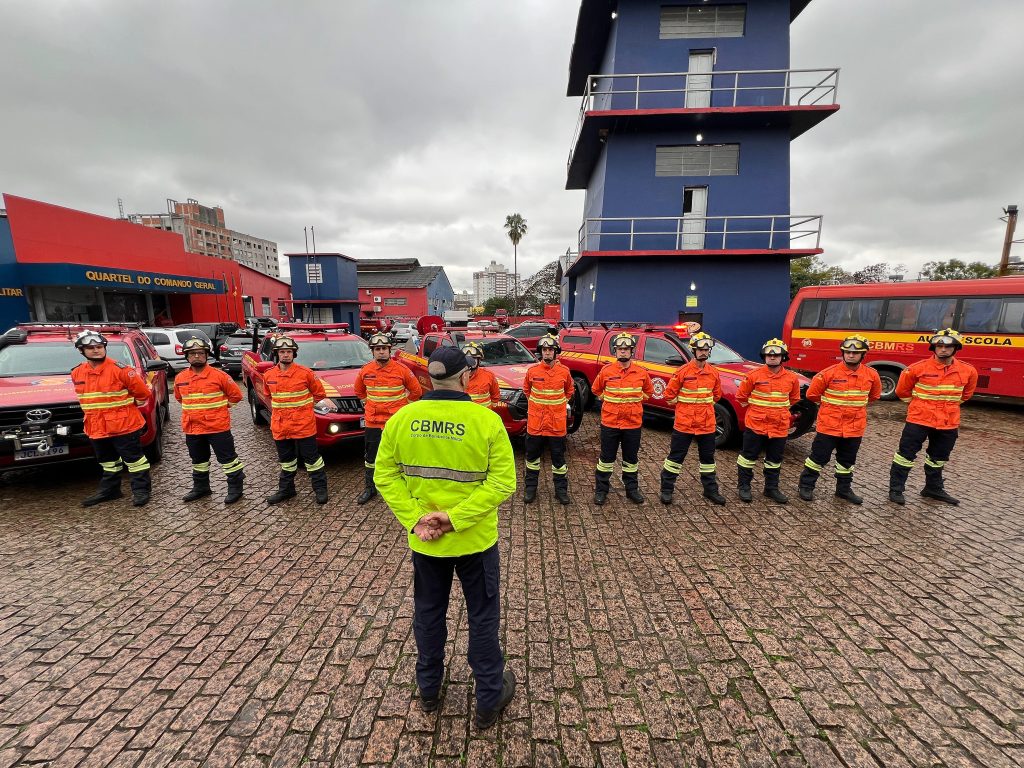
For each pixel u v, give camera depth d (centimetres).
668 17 1380
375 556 376
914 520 450
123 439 461
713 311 1416
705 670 257
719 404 689
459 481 205
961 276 3509
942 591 332
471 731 218
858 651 272
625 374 473
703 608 312
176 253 2473
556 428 476
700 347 464
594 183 1692
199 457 480
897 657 267
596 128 1409
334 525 432
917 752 209
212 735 215
